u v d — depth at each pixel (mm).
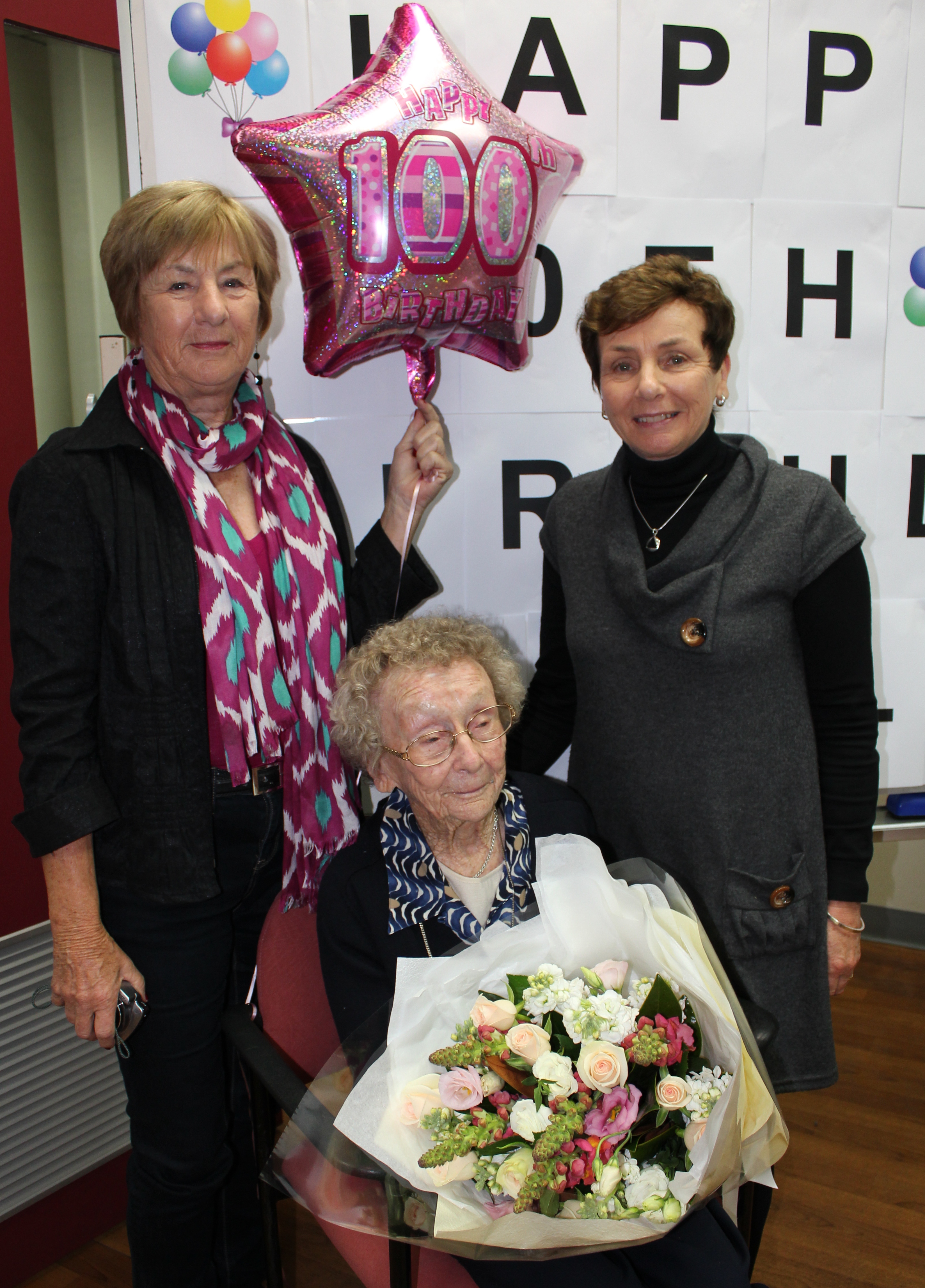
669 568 1073
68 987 1073
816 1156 1773
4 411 1386
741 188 1449
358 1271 1008
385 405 1438
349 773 1244
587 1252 793
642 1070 810
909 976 2365
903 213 1498
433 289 1125
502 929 938
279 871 1243
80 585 1028
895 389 1550
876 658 1615
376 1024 900
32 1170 1536
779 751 1099
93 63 1554
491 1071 787
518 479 1494
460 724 989
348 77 1327
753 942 1115
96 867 1113
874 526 1580
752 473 1091
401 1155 792
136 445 1053
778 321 1494
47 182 1542
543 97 1371
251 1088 1064
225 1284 1422
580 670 1214
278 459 1189
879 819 1670
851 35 1427
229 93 1310
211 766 1111
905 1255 1552
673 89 1399
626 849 1188
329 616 1188
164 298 1005
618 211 1426
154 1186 1201
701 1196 808
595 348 1117
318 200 1065
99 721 1071
